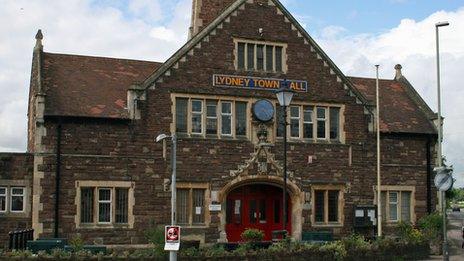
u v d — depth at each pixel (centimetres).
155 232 2334
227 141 3105
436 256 2956
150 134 2992
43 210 2814
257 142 3155
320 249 2395
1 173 2827
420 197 3512
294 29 3291
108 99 3059
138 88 2983
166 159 3006
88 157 2898
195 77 3083
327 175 3284
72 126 2892
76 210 2861
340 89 3353
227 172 3094
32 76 3256
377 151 3347
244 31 3189
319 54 3322
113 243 2898
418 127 3556
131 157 2958
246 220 3203
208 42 3120
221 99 3122
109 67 3338
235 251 2270
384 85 3894
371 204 3362
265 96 3195
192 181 3031
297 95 3253
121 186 2933
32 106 3195
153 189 2980
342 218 3297
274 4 3262
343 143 3331
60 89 3022
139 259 2164
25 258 2091
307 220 3225
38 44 3231
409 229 3123
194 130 3080
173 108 3036
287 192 3247
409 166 3503
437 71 2686
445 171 2091
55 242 2342
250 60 3203
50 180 2838
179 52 3066
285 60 3256
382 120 3522
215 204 3058
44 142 2845
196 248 2306
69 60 3272
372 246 2555
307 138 3272
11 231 2789
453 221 5894
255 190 3241
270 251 2305
